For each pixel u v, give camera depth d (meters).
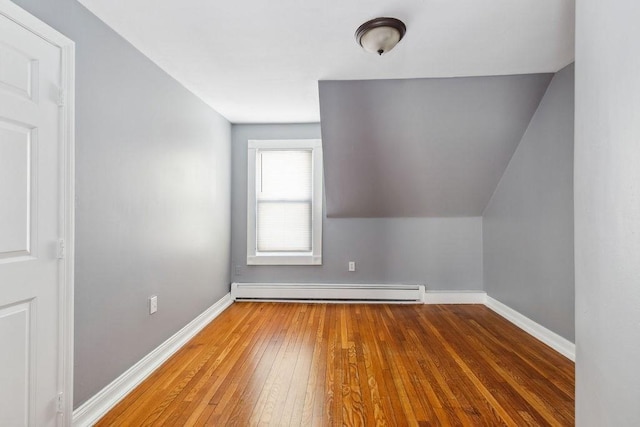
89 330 1.70
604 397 1.00
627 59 0.89
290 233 4.06
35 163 1.40
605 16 0.99
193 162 2.93
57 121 1.50
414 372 2.19
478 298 3.88
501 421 1.68
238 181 4.03
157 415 1.74
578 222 1.18
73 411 1.59
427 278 3.97
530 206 2.92
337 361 2.36
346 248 4.02
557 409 1.77
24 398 1.36
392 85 2.69
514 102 2.76
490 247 3.73
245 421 1.68
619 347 0.92
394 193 3.67
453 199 3.71
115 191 1.90
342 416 1.72
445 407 1.80
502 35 1.98
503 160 3.25
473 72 2.53
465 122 2.95
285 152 4.05
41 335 1.43
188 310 2.83
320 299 3.97
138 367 2.10
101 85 1.78
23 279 1.35
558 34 1.98
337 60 2.31
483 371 2.20
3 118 1.27
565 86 2.44
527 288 2.97
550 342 2.62
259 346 2.64
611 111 0.96
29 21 1.36
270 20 1.81
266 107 3.34
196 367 2.28
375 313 3.52
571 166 2.38
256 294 3.98
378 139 3.13
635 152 0.86
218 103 3.21
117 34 1.92
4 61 1.27
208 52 2.17
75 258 1.60
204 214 3.18
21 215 1.34
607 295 0.98
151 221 2.27
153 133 2.30
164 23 1.83
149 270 2.24
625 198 0.90
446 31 1.93
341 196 3.74
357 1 1.65
